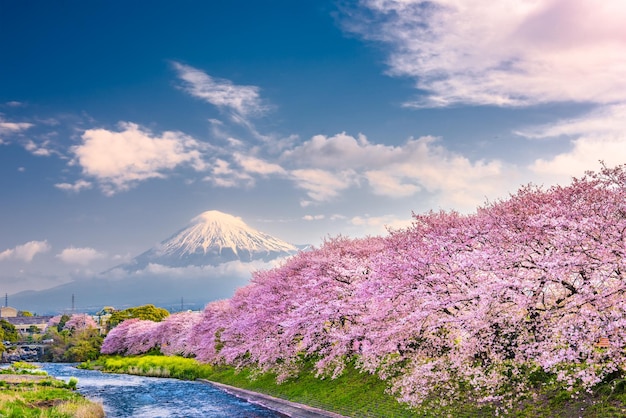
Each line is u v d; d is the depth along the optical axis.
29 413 30.72
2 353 111.56
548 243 20.70
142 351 95.62
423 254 25.61
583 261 18.06
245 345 46.97
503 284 19.44
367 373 32.25
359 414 27.42
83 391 48.84
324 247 43.97
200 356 63.19
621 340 16.81
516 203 24.42
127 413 36.06
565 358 17.05
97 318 177.25
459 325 21.31
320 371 34.25
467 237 24.75
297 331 37.00
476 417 21.66
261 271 55.50
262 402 38.50
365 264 34.44
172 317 93.19
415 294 24.47
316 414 30.30
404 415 24.84
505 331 20.55
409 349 27.16
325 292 35.84
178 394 46.00
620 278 17.83
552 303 20.53
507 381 21.58
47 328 175.00
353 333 30.75
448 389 24.48
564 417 18.61
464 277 23.48
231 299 62.31
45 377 57.47
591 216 19.61
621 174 20.45
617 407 17.45
